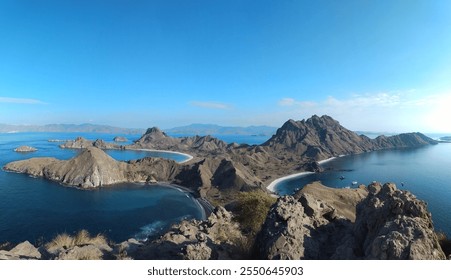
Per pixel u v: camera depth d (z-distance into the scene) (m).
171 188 199.00
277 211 15.70
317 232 15.73
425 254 10.03
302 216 16.39
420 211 12.45
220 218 30.25
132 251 19.36
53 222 115.88
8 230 105.62
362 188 97.75
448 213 126.81
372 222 13.34
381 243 10.88
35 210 130.38
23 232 104.31
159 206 148.50
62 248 19.88
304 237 14.11
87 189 187.00
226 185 194.75
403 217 11.73
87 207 140.88
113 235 104.81
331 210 19.38
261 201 30.92
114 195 172.38
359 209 15.90
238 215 31.39
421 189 184.38
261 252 14.34
